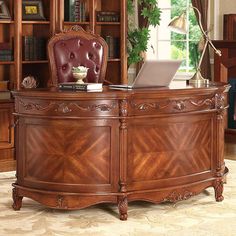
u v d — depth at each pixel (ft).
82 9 26.27
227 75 27.81
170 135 18.30
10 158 24.53
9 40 25.11
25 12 25.11
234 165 23.66
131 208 18.62
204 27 29.27
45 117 17.71
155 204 18.99
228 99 27.96
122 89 18.43
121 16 26.94
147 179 18.04
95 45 21.53
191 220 17.65
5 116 24.30
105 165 17.69
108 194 17.63
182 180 18.54
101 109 17.57
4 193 20.03
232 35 28.55
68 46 21.20
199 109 18.80
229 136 28.04
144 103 17.93
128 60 28.48
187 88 18.48
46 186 17.88
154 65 18.42
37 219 17.67
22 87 24.67
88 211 18.38
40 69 25.94
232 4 29.25
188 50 30.68
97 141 17.63
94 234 16.61
